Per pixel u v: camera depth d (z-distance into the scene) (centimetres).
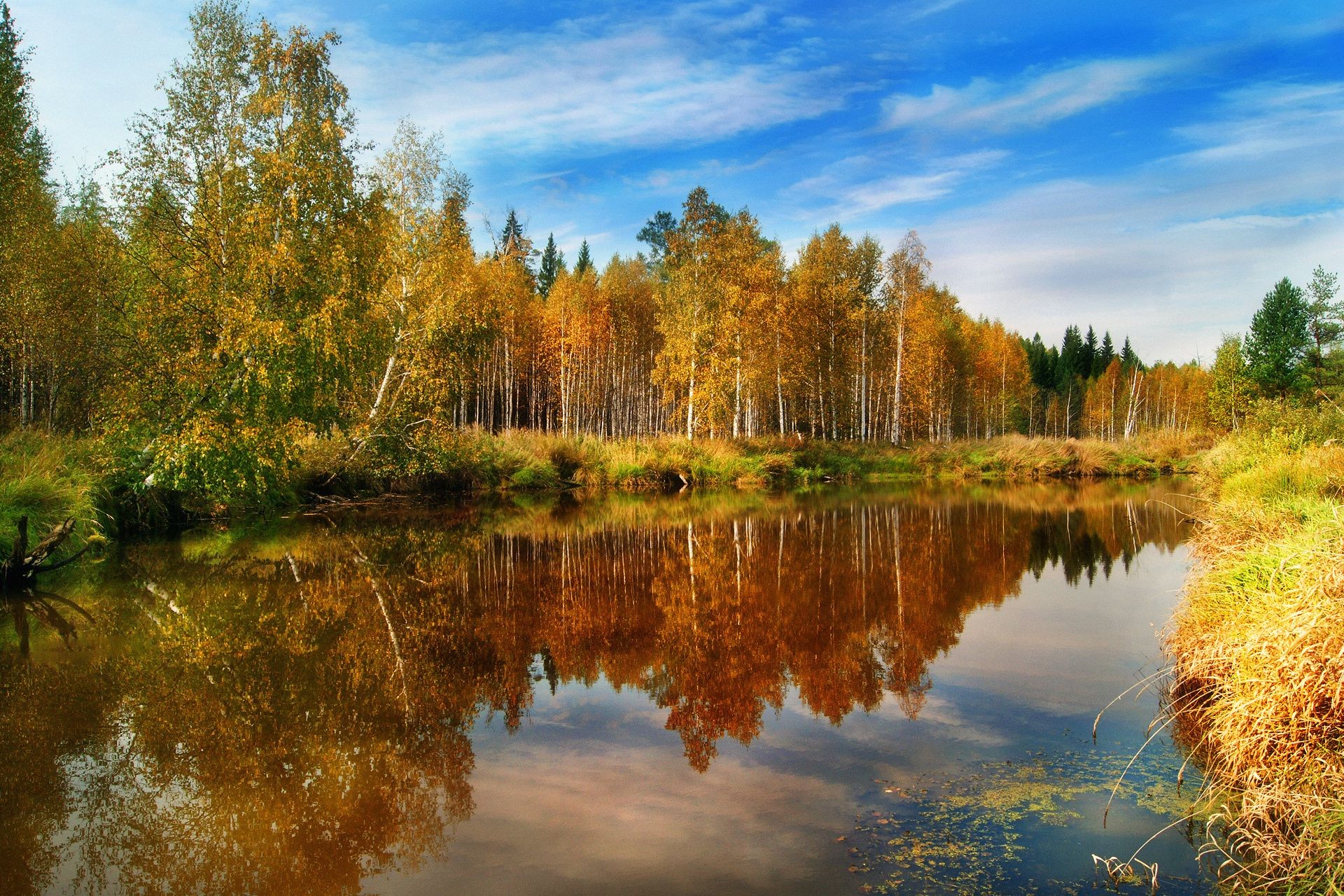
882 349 3569
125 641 692
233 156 1417
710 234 2675
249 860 336
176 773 428
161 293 1338
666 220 4934
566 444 2597
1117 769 420
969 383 4559
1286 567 501
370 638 718
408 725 501
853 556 1191
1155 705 520
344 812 381
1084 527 1504
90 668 616
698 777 417
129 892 311
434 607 845
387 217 1792
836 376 3412
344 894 306
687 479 2614
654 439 2869
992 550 1230
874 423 4000
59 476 1156
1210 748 436
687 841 347
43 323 1623
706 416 2823
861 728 488
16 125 1528
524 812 378
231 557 1132
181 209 1367
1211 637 516
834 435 3469
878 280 3509
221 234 1384
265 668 621
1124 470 3198
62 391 1820
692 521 1656
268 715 517
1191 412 6531
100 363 1489
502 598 895
